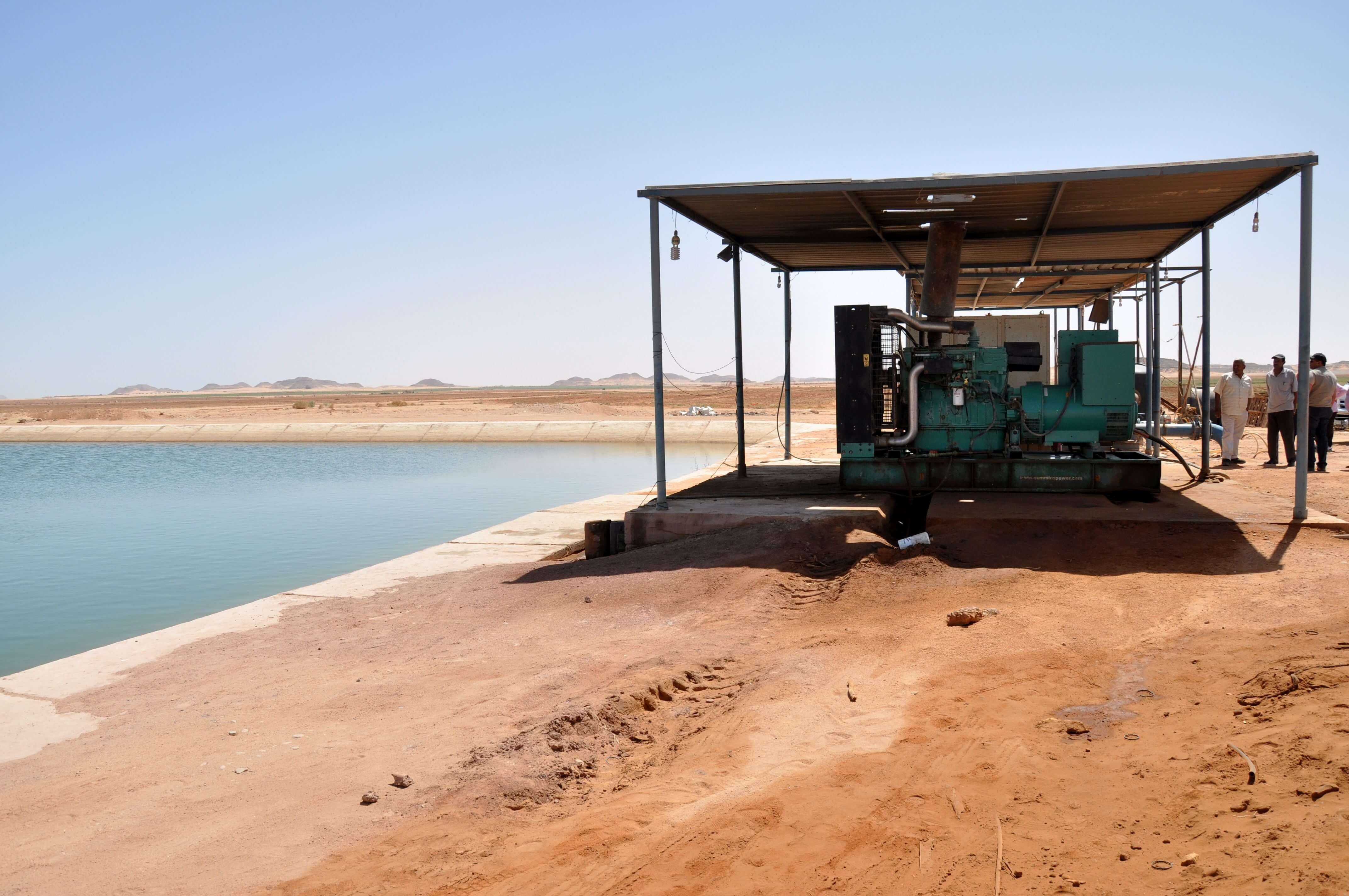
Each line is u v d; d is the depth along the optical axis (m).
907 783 4.65
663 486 11.93
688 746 5.75
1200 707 5.25
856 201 12.20
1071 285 21.45
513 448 41.81
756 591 9.09
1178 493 12.16
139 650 9.18
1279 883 3.09
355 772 5.57
